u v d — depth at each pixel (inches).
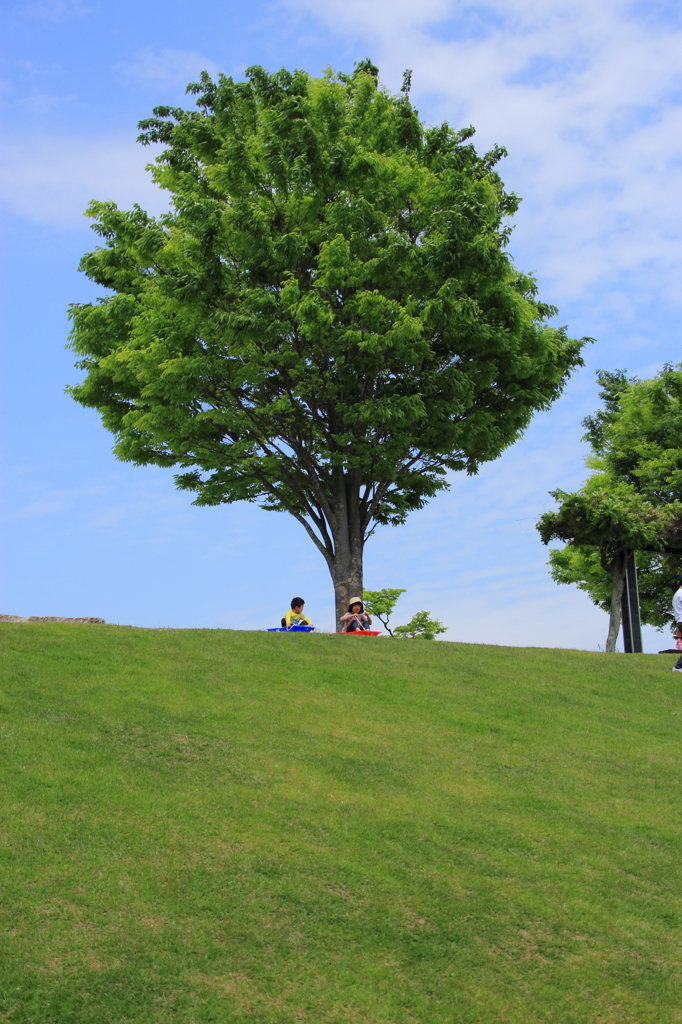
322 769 364.2
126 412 847.1
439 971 239.1
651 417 1314.0
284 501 842.8
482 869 297.4
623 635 879.1
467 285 737.0
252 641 554.6
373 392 775.7
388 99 775.7
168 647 509.4
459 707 476.4
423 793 354.9
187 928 239.5
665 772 418.0
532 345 777.6
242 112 784.9
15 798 292.5
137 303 759.7
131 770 331.9
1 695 384.8
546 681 549.6
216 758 357.4
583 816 355.6
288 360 710.5
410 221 765.9
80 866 260.4
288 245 687.7
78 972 216.4
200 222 703.1
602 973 250.5
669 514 853.2
